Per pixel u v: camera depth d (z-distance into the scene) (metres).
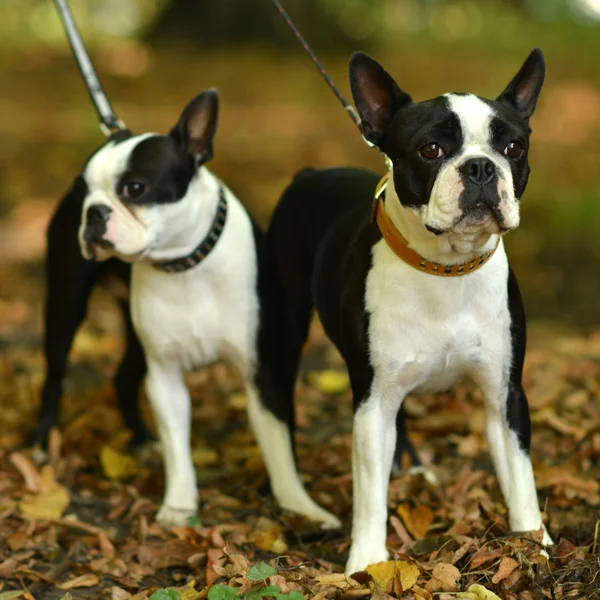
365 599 4.23
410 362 4.54
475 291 4.46
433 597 4.24
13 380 7.95
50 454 6.29
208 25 26.19
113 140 5.42
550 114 18.23
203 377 7.79
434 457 6.27
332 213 5.42
